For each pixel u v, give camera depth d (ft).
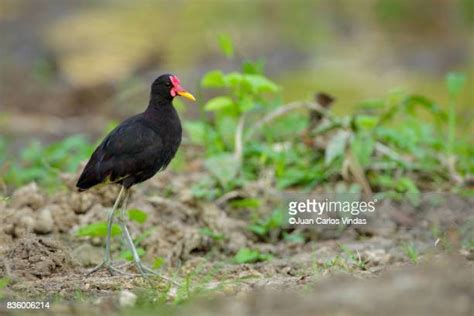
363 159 45.98
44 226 40.60
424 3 112.57
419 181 47.93
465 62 98.32
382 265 36.14
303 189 46.96
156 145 36.78
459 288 26.78
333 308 26.40
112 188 43.14
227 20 116.47
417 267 29.96
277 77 92.38
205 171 49.93
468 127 56.08
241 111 48.60
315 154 49.52
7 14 119.55
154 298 30.91
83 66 98.89
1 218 39.88
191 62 98.73
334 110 74.90
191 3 124.67
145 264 38.29
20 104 83.61
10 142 68.08
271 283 32.48
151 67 98.73
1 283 32.14
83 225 41.27
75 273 35.94
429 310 25.66
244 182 46.21
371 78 90.79
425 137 50.96
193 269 37.83
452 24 109.91
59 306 30.14
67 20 117.50
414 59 99.50
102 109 81.76
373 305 26.21
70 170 49.70
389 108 50.57
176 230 41.39
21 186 46.96
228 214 44.68
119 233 37.99
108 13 121.49
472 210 44.37
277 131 51.65
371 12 116.47
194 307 28.76
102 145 36.91
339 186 45.91
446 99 77.56
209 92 83.61
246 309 27.58
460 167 49.26
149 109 37.55
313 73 93.86
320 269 35.81
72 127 74.69
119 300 30.32
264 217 44.52
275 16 117.50
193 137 50.67
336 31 111.55
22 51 105.70
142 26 115.14
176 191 46.09
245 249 40.27
